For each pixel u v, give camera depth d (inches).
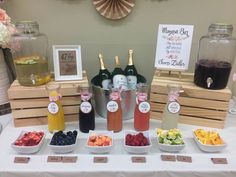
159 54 47.9
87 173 34.7
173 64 47.6
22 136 40.6
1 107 49.7
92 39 53.1
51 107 42.3
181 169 35.1
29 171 34.4
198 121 46.2
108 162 36.2
